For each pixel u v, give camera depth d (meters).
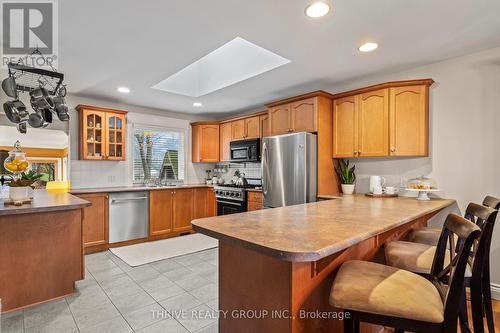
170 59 2.72
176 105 4.66
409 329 1.05
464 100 2.62
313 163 3.24
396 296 1.07
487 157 2.50
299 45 2.39
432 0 1.76
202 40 2.31
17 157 2.38
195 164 5.46
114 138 4.23
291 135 3.31
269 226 1.42
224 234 1.25
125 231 3.98
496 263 2.43
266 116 4.32
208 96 4.08
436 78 2.79
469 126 2.60
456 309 1.01
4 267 2.11
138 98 4.19
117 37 2.26
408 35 2.22
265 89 3.70
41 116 2.81
